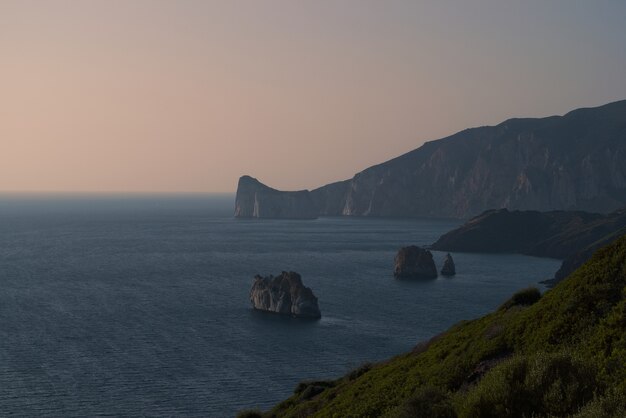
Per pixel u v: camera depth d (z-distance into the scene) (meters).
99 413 80.19
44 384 92.06
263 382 94.44
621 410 17.36
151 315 147.62
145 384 92.75
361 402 36.19
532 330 30.00
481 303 167.75
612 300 27.66
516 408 19.84
